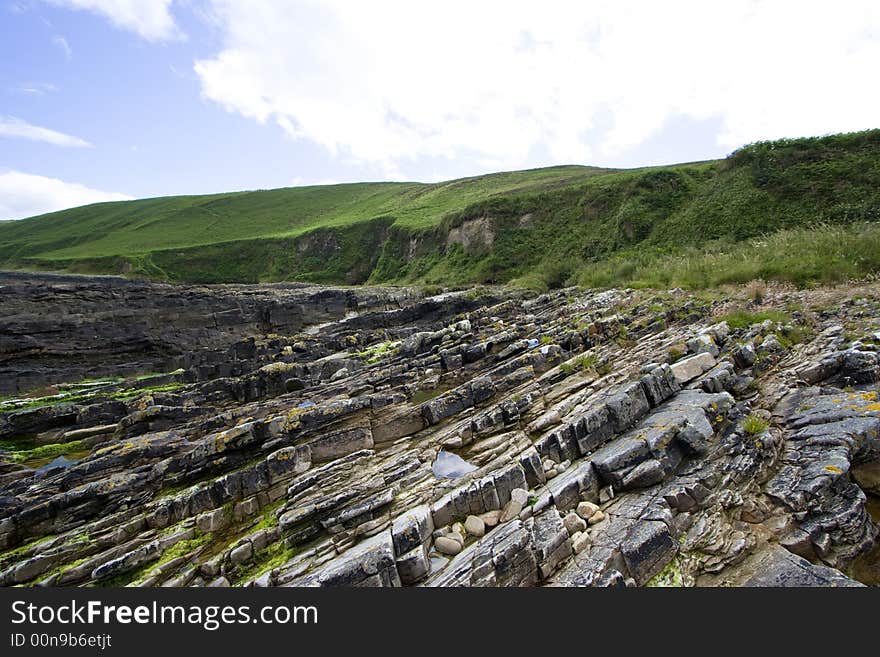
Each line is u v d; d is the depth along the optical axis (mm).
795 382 10195
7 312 25125
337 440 9977
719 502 7477
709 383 10008
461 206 76875
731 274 21578
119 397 18953
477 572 6430
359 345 23703
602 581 6328
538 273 42125
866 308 14023
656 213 41969
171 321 28906
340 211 110812
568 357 13305
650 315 15852
